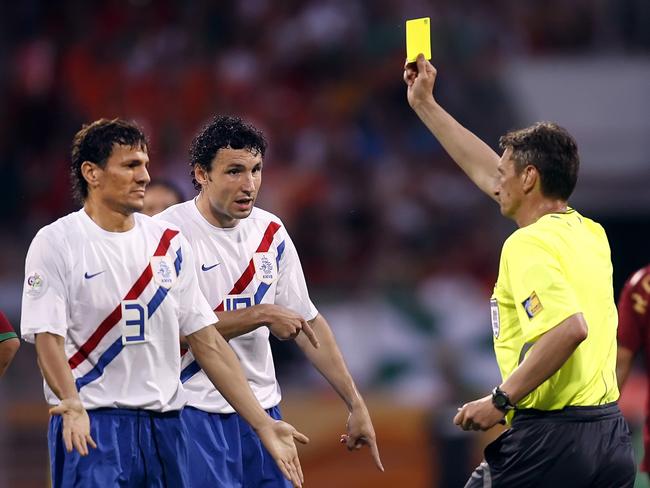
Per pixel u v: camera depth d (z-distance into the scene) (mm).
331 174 50969
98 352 15836
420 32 18875
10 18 55156
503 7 54062
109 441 15781
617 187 50812
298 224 49000
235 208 17750
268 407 18547
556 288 14773
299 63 54750
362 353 38969
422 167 51375
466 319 38562
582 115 50875
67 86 54000
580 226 15984
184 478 16359
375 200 50031
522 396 14695
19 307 40781
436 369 38188
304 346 19062
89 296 15758
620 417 15781
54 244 15711
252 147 17719
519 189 16203
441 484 34125
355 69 54500
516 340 15703
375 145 52281
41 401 35750
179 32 55562
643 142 50375
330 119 53000
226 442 18344
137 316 15945
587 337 15391
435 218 49375
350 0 55938
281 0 56250
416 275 45875
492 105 51250
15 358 37219
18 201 50031
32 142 53000
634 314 21984
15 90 53844
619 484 15586
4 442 35281
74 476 15664
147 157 16125
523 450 15406
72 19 55594
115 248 15977
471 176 18578
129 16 55781
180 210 18391
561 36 53406
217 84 53750
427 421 34656
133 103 53281
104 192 15891
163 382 16188
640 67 50656
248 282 18344
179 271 16453
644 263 51156
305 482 34906
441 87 51250
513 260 15328
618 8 52781
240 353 18297
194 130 52562
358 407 18750
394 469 34562
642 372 41125
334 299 40125
